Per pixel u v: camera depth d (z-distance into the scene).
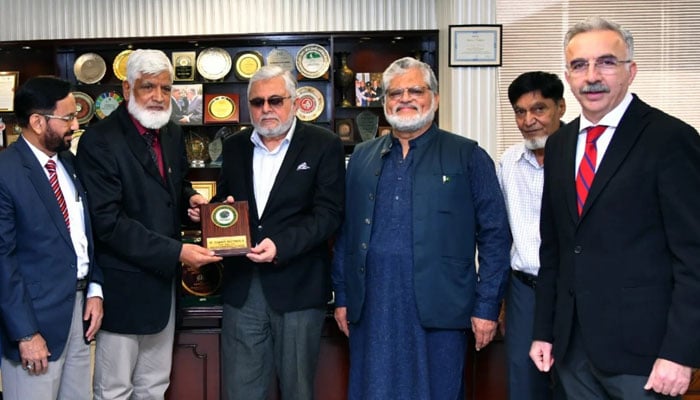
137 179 2.31
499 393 2.79
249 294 2.34
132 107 2.32
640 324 1.65
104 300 2.33
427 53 4.74
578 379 1.83
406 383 2.22
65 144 2.23
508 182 2.41
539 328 1.96
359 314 2.27
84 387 2.30
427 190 2.21
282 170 2.34
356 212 2.32
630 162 1.67
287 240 2.24
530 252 2.31
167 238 2.26
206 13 4.79
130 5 4.79
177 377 2.83
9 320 2.07
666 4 4.54
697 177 1.58
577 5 4.53
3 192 2.08
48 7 4.80
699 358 1.55
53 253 2.16
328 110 4.78
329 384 2.83
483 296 2.22
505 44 4.54
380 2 4.76
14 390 2.16
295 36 4.55
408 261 2.20
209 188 4.57
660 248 1.64
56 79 2.20
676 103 4.62
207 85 4.79
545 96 2.31
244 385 2.36
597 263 1.71
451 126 4.09
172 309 2.50
